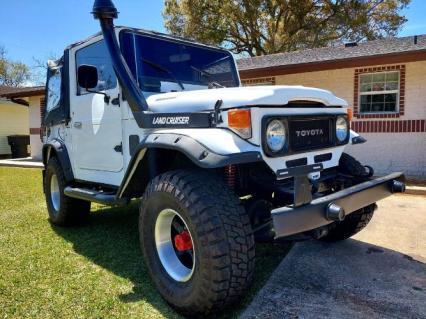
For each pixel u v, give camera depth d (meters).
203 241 2.27
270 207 2.79
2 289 2.84
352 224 3.65
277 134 2.52
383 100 9.19
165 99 3.07
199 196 2.35
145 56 3.55
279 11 22.39
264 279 3.07
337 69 9.16
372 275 3.11
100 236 4.22
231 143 2.41
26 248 3.79
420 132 8.67
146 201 2.72
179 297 2.47
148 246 2.76
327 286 2.90
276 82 10.54
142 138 3.16
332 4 21.78
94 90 3.76
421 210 5.38
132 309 2.56
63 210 4.40
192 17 21.94
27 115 20.95
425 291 2.82
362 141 3.39
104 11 3.16
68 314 2.49
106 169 3.71
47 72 5.02
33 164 12.88
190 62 3.96
